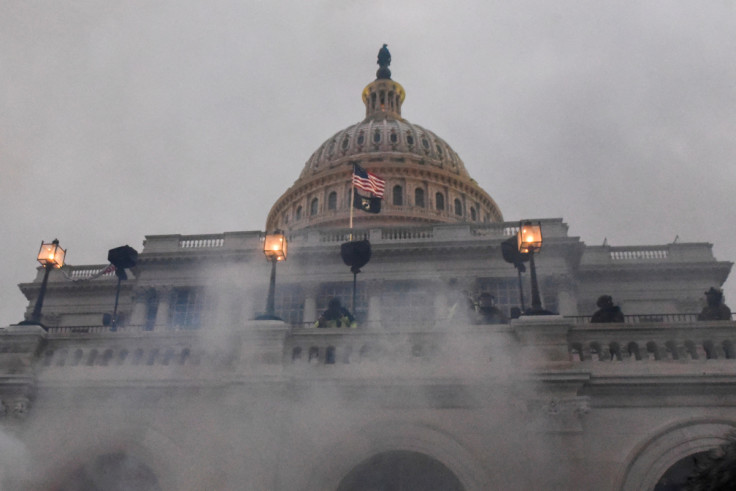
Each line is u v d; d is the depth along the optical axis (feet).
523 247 55.52
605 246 140.15
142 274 138.92
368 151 254.68
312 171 260.62
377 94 293.84
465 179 245.45
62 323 142.00
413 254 134.41
